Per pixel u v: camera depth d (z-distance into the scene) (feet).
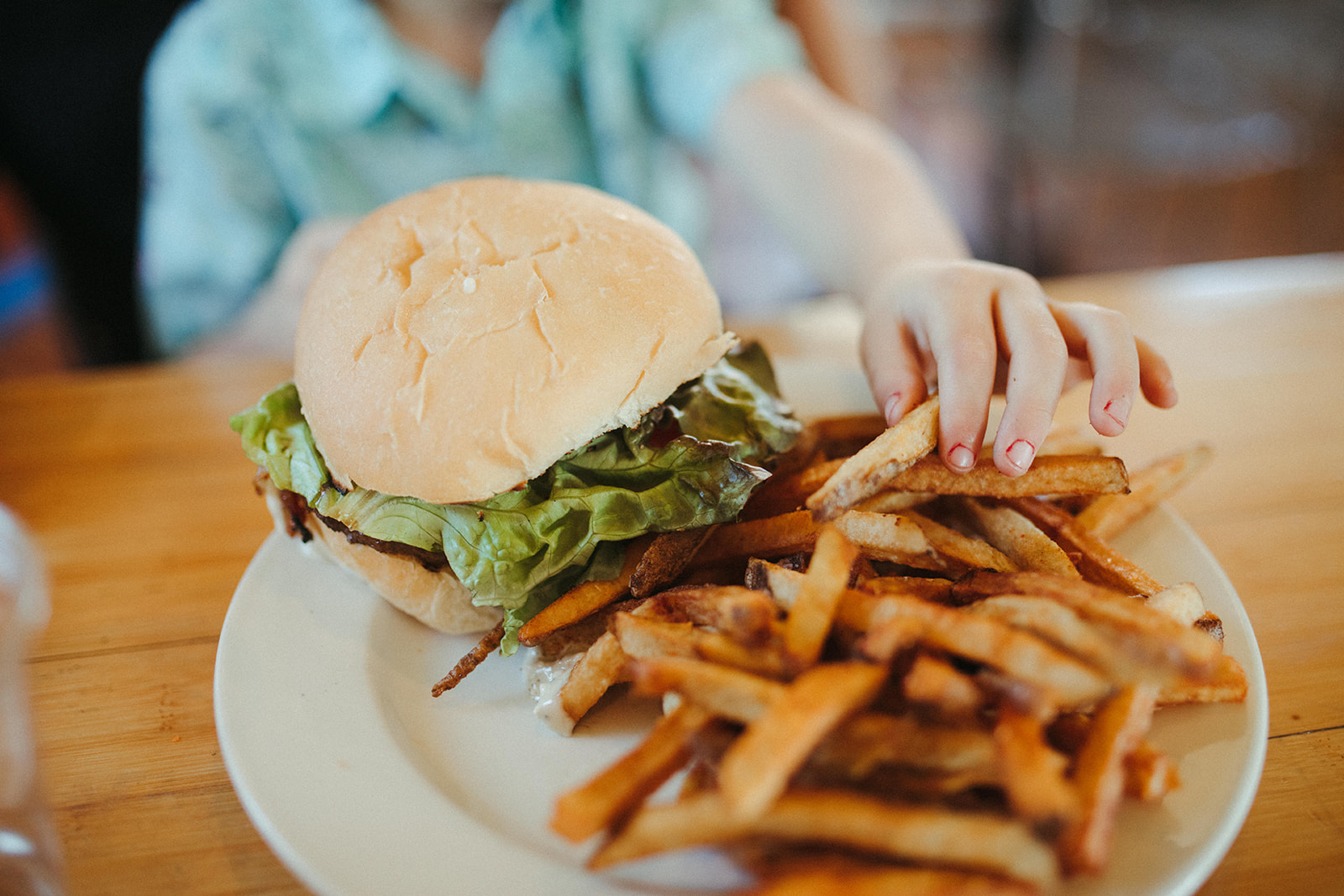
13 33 1.69
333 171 1.67
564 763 0.74
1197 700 0.69
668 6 1.70
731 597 0.66
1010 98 3.06
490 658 0.83
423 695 0.80
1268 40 3.08
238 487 1.07
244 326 1.54
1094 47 3.21
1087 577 0.78
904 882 0.55
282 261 1.66
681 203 1.88
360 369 0.78
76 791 0.74
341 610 0.84
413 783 0.70
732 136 1.55
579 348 0.76
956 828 0.56
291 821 0.66
